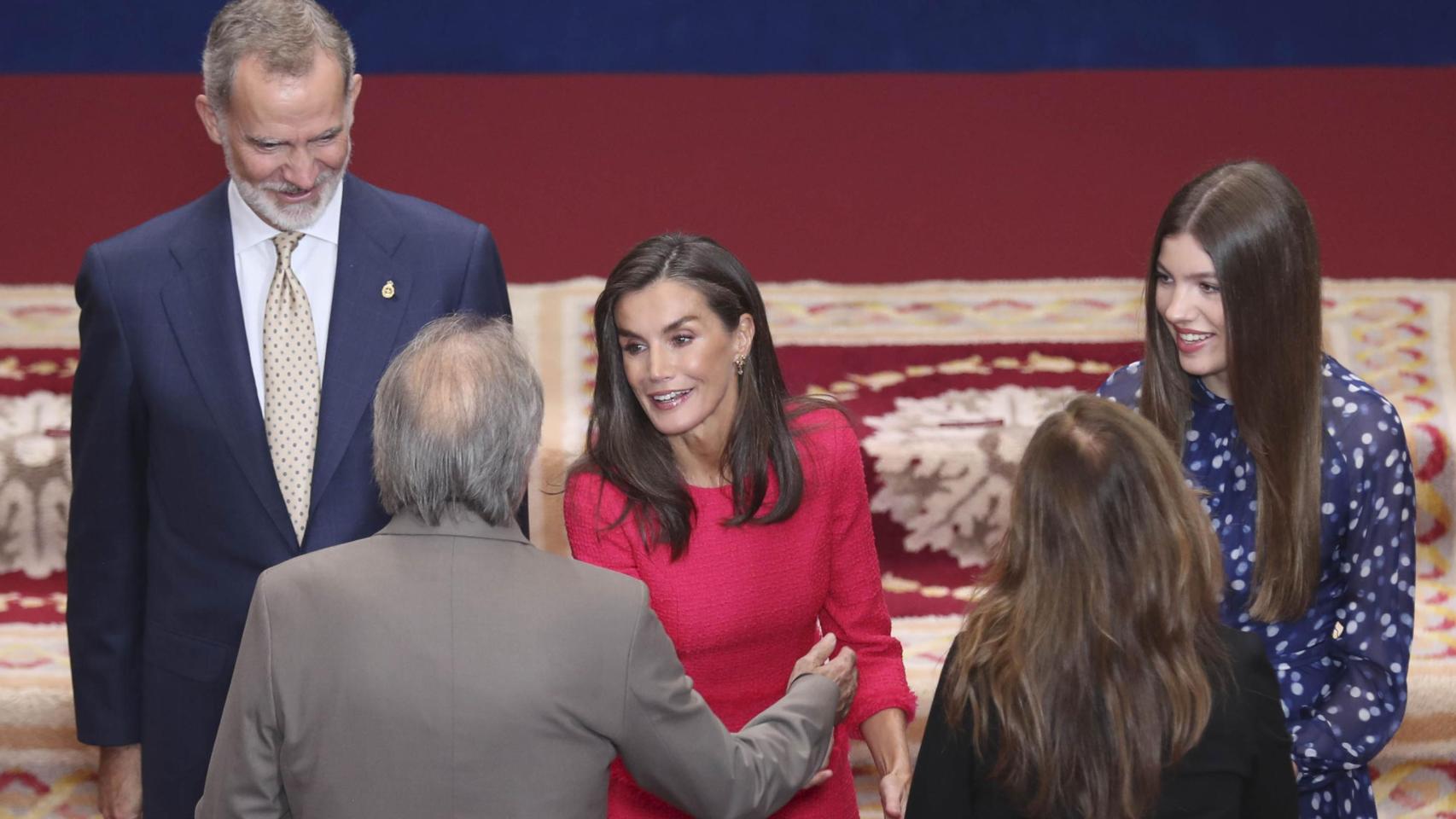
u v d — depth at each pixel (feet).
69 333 27.94
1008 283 30.19
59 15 38.40
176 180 33.40
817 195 33.65
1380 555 15.66
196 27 38.70
